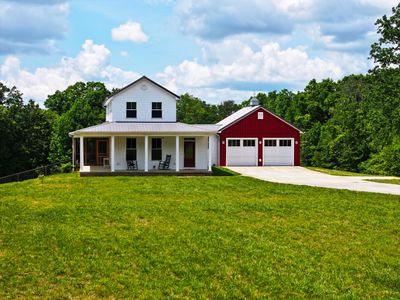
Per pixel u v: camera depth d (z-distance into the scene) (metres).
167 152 34.34
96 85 69.50
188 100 88.19
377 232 15.02
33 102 58.41
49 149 57.50
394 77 38.25
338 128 61.09
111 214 16.36
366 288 10.70
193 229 14.64
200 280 10.73
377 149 55.72
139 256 12.08
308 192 22.31
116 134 31.42
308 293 10.29
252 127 41.53
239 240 13.70
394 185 25.92
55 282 10.40
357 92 76.81
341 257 12.62
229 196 20.97
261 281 10.79
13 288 10.03
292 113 78.50
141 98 35.56
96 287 10.16
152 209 17.33
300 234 14.60
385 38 38.12
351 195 21.42
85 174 30.41
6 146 51.06
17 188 23.50
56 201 19.02
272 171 36.03
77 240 13.22
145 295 9.87
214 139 42.41
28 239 13.27
